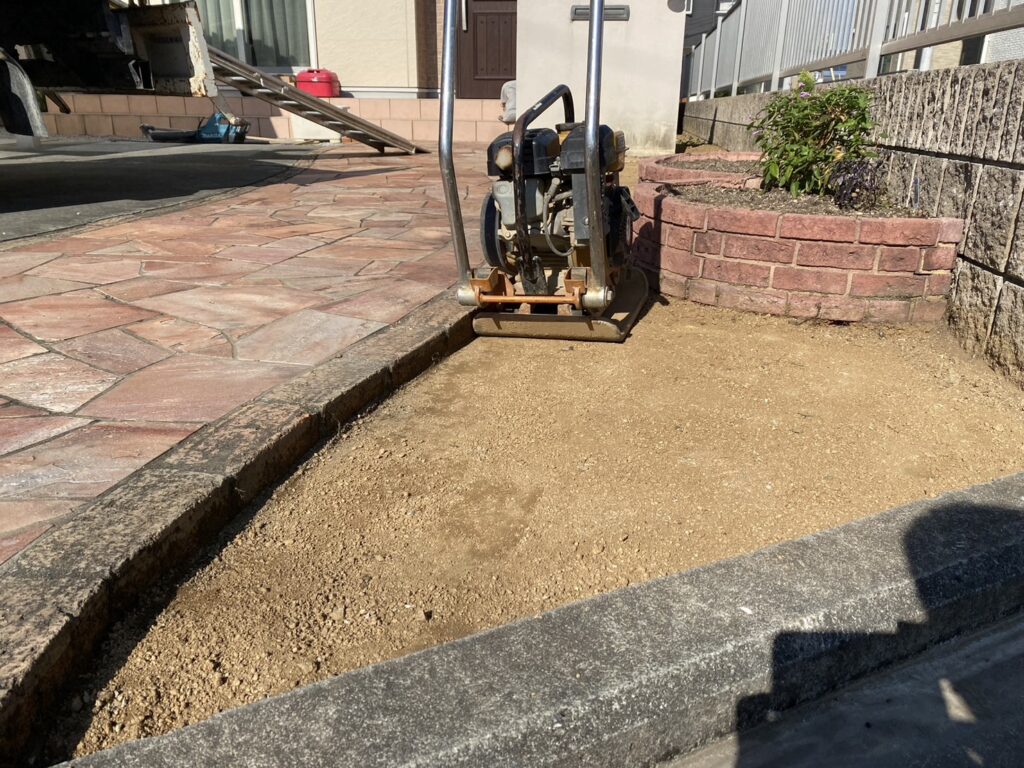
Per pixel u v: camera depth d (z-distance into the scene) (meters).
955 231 3.46
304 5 13.37
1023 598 1.98
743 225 3.81
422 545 2.10
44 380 2.81
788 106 4.63
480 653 1.59
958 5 3.88
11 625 1.53
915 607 1.79
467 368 3.30
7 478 2.11
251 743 1.38
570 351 3.49
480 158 10.84
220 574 1.96
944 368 3.25
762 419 2.81
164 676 1.64
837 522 2.19
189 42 6.56
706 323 3.83
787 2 7.15
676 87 9.67
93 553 1.75
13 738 1.40
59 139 13.56
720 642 1.61
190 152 11.44
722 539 2.12
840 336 3.63
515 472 2.47
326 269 4.44
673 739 1.58
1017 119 3.01
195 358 3.05
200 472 2.12
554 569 2.01
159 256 4.72
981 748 1.60
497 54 13.95
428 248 5.01
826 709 1.71
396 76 13.62
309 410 2.53
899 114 4.15
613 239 3.64
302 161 10.44
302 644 1.75
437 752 1.37
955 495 2.15
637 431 2.73
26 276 4.21
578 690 1.49
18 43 6.33
